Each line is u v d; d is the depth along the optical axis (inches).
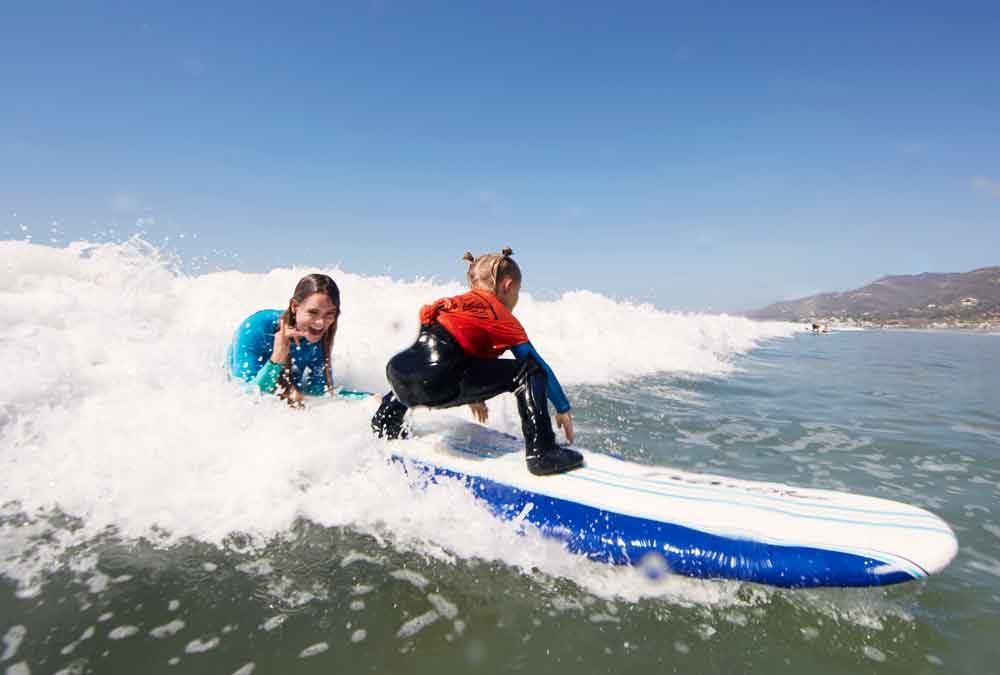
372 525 90.8
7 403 117.2
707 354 373.7
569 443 109.4
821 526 80.7
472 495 96.7
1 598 69.0
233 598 71.4
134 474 98.7
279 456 103.5
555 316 351.3
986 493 123.0
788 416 197.2
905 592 77.8
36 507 91.2
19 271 181.9
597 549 83.7
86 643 61.8
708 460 141.9
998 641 68.4
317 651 62.2
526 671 60.6
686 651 65.0
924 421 196.7
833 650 66.0
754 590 76.7
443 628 67.3
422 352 101.2
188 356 154.7
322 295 121.0
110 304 188.9
